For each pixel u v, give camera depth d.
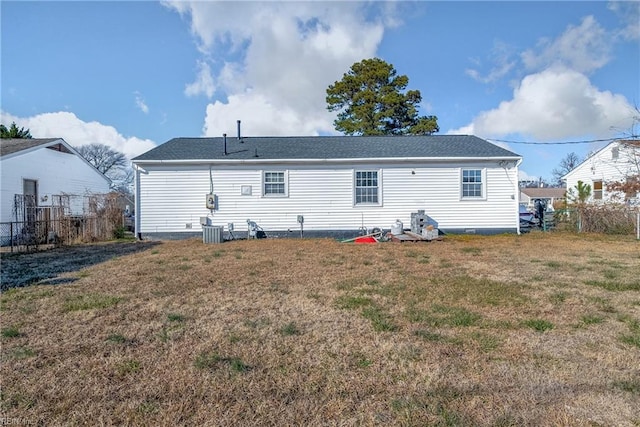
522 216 23.08
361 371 3.05
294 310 4.77
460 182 14.41
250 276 6.96
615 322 4.24
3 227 13.52
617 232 14.69
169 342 3.69
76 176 18.84
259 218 14.33
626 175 19.91
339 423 2.32
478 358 3.28
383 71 29.30
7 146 15.48
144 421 2.35
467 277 6.72
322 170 14.42
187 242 12.99
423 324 4.19
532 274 6.99
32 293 5.68
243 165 14.27
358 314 4.57
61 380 2.91
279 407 2.51
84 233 13.80
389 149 15.32
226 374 3.00
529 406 2.49
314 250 10.70
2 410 2.49
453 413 2.40
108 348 3.55
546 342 3.65
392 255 9.60
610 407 2.47
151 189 14.14
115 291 5.82
